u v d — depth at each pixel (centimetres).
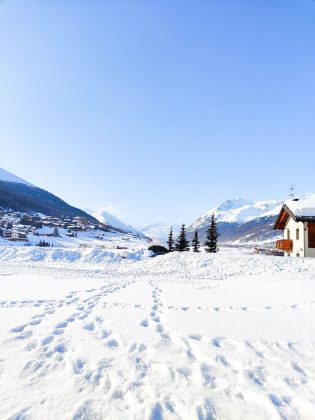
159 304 1044
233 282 1570
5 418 387
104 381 489
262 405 427
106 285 1488
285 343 652
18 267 2661
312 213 3212
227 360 575
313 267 2219
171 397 445
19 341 665
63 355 595
